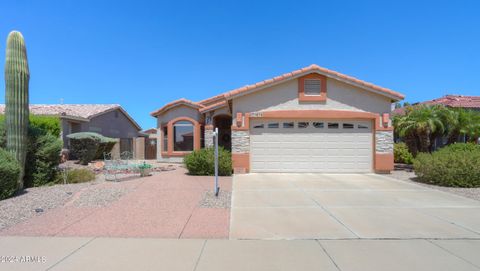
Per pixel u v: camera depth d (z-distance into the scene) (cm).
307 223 701
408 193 1027
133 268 479
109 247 561
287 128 1518
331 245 571
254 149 1516
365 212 793
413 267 482
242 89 1481
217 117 2158
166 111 2212
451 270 472
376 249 552
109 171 1589
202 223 700
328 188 1114
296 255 527
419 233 633
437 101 2628
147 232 640
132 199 925
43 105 2791
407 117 1722
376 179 1321
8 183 918
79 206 842
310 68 1479
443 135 1728
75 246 565
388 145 1493
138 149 2831
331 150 1513
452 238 605
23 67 1068
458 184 1132
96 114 2731
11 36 1056
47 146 1167
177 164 2092
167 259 512
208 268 480
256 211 802
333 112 1490
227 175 1423
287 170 1509
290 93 1502
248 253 536
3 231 642
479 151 1235
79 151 2008
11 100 1044
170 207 836
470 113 1709
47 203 870
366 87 1479
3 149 1016
